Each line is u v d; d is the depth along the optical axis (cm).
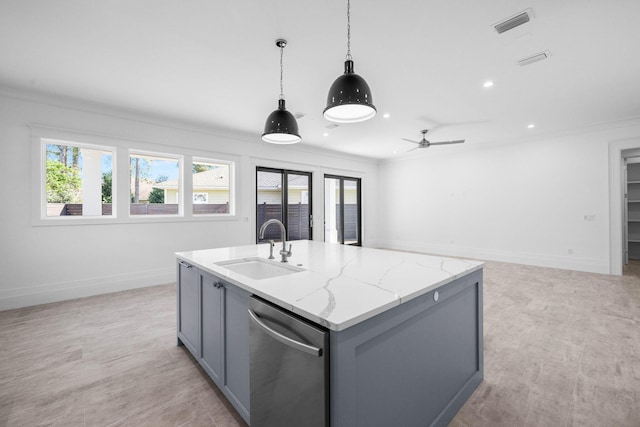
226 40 246
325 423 98
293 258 212
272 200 609
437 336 149
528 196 577
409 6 204
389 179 828
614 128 481
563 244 536
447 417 156
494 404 171
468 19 219
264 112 425
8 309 338
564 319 297
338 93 176
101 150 413
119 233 415
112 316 315
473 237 658
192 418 162
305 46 255
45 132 362
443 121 473
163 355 231
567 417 160
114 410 168
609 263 490
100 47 257
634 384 188
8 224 342
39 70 299
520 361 218
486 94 362
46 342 254
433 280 147
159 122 449
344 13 212
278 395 120
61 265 373
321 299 118
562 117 456
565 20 220
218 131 510
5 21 220
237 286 154
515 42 250
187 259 217
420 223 759
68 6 204
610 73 306
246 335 148
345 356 99
